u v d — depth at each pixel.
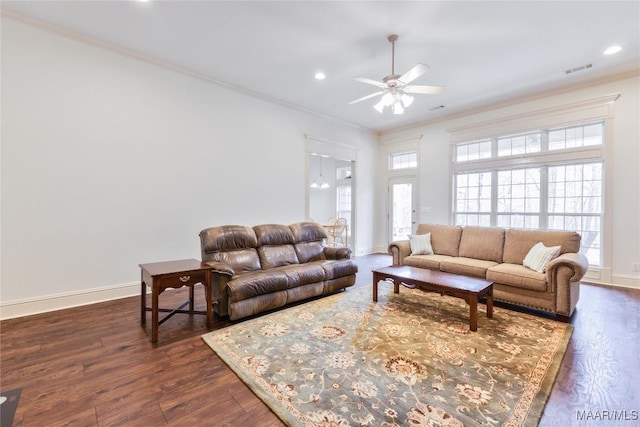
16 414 1.60
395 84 3.14
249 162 4.86
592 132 4.49
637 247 4.08
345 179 9.74
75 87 3.30
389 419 1.57
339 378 1.95
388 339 2.53
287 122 5.39
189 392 1.81
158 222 3.92
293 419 1.57
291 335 2.60
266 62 3.88
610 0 2.66
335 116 6.09
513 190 5.28
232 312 2.86
